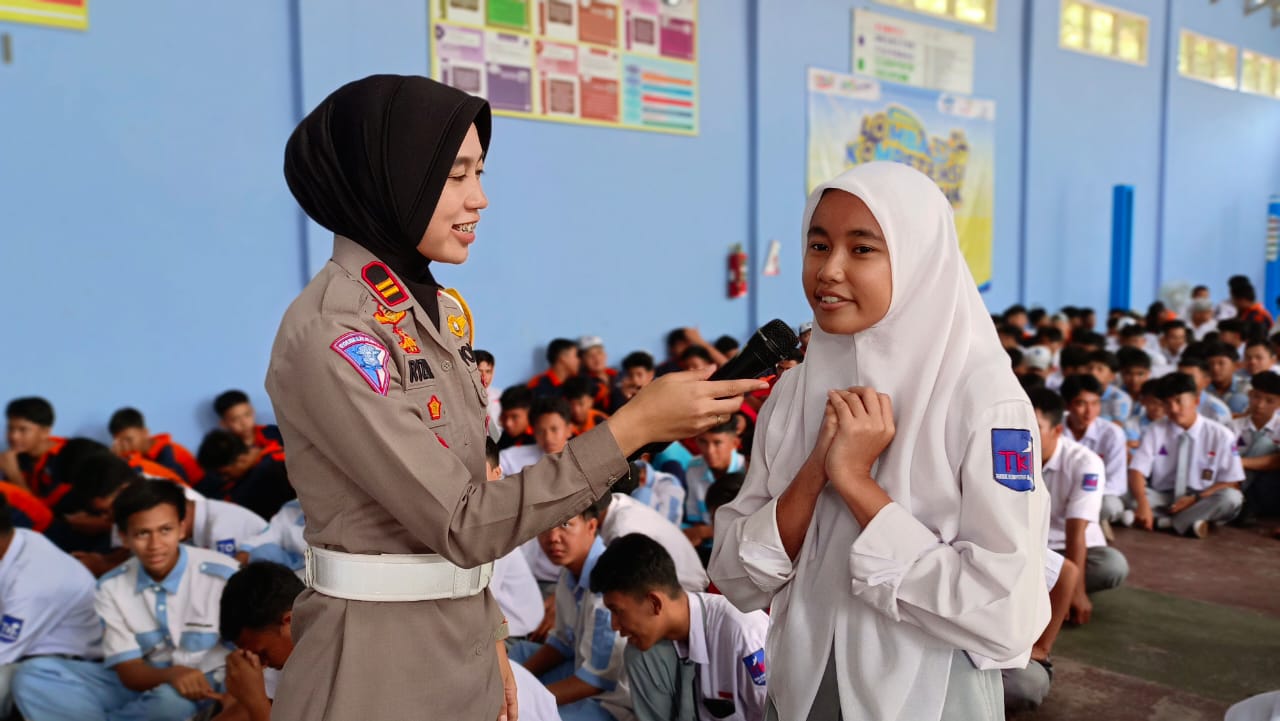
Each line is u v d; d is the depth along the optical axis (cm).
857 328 101
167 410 344
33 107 311
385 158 85
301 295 87
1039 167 705
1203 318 693
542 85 424
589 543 210
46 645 235
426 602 88
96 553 294
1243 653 261
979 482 94
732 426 298
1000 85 668
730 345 470
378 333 84
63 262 320
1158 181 834
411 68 386
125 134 329
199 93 343
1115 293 762
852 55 562
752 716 175
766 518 106
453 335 94
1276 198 986
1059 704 232
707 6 488
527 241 429
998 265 683
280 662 173
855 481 98
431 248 88
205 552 231
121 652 221
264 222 361
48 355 319
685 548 233
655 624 172
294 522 263
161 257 339
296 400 82
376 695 85
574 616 217
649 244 476
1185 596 308
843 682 101
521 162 423
